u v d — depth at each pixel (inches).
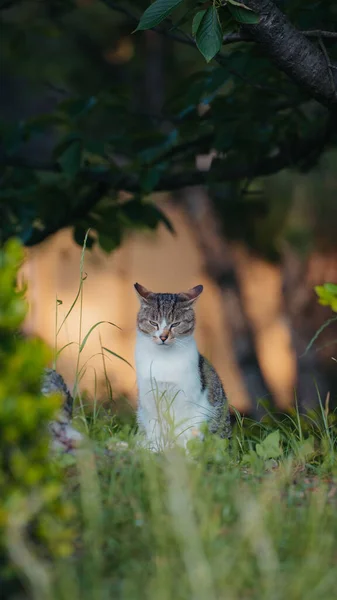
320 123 531.8
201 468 285.0
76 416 332.8
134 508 255.4
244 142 526.3
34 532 234.7
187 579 212.5
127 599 206.8
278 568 221.6
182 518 234.1
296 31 382.3
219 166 555.5
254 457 319.9
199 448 326.3
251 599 213.3
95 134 548.7
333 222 841.5
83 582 215.2
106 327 1242.6
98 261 927.7
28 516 220.7
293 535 240.2
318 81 391.5
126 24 706.2
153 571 221.6
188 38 443.2
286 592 210.4
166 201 938.7
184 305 427.2
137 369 421.4
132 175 567.8
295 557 230.1
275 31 375.6
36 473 217.6
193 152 550.9
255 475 298.7
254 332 929.5
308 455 339.6
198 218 914.1
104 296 1279.5
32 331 833.5
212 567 216.4
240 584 215.8
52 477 233.6
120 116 564.7
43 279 1173.1
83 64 867.4
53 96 933.8
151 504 255.0
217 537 238.4
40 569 208.8
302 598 209.5
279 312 944.9
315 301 881.5
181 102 514.0
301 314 884.6
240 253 962.1
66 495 260.4
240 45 479.8
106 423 366.6
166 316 415.8
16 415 213.8
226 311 929.5
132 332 1193.4
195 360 418.3
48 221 589.3
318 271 882.1
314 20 443.2
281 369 1085.8
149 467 275.4
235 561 223.3
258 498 264.8
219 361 1077.8
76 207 582.6
